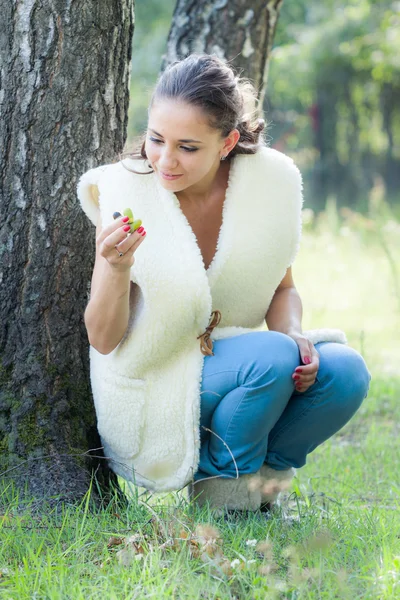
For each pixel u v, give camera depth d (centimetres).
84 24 333
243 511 311
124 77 350
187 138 285
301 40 2362
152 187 308
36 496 315
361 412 553
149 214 307
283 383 298
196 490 318
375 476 413
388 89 2825
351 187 2944
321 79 2589
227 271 313
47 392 334
